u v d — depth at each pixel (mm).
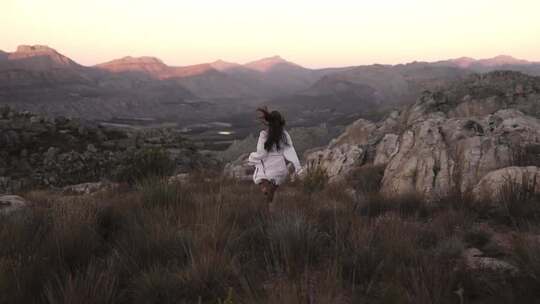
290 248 4875
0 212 6332
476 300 3926
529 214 6500
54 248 4770
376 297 4016
